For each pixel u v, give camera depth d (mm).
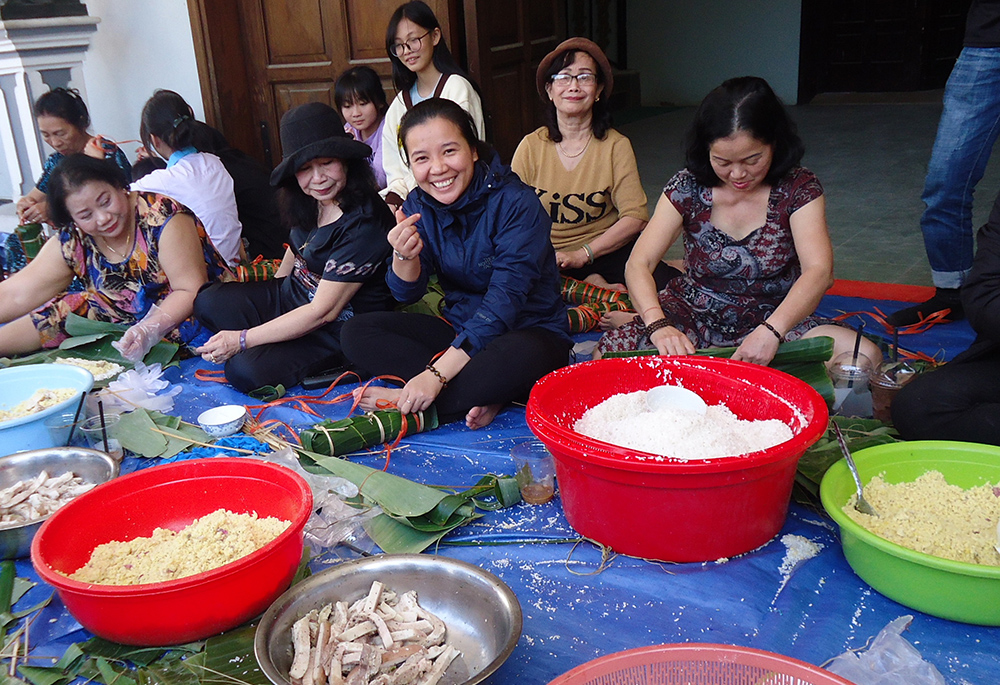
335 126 2701
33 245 4000
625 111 10516
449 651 1498
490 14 4684
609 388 2145
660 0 10578
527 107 5188
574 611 1684
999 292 1929
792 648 1553
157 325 3041
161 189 3453
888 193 5684
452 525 1940
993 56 2732
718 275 2543
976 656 1499
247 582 1577
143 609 1513
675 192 2496
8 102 5004
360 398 2568
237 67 5137
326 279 2768
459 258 2553
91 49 5207
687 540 1764
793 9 9820
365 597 1623
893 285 3652
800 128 8453
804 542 1842
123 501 1837
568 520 1936
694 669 1319
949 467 1865
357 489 2072
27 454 2105
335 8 4863
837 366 2352
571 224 3576
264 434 2434
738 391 2062
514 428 2504
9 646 1654
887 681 1403
